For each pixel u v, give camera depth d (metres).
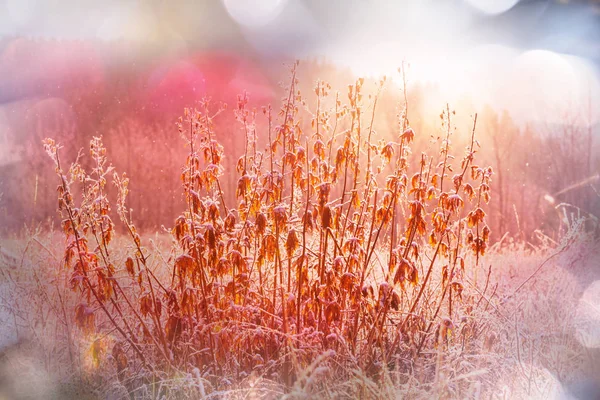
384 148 3.93
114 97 42.78
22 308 4.52
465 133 12.39
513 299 4.93
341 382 3.59
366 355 3.82
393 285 3.84
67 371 3.96
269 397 3.52
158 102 37.34
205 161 4.10
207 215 4.04
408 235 4.02
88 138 34.47
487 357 3.85
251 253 4.52
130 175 24.55
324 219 3.67
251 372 3.77
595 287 5.94
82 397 3.69
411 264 3.84
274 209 3.69
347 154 3.96
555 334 4.47
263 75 37.62
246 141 4.12
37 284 4.45
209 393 3.59
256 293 3.94
